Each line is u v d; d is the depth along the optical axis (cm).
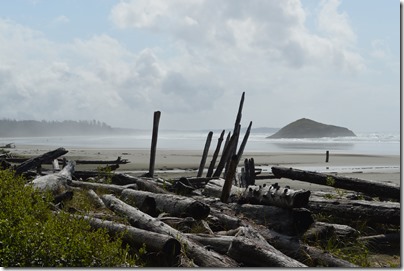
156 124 1772
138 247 741
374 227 1083
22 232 593
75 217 703
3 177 855
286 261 682
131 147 6856
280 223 958
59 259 575
